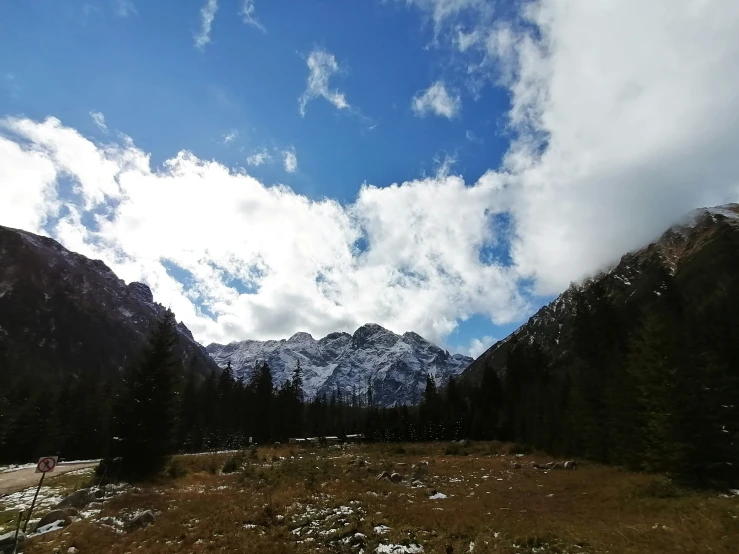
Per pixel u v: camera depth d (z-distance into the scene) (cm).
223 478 3316
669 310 7450
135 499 2220
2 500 2609
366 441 8906
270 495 2284
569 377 6881
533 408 6769
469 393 11206
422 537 1545
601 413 4425
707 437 2617
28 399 7762
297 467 3466
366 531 1605
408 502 2230
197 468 3984
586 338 7525
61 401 7675
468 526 1702
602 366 6291
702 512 1772
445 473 3612
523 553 1355
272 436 8962
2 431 6938
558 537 1514
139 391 3538
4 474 4003
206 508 1970
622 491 2483
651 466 3017
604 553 1316
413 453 5912
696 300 9706
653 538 1461
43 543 1506
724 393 3170
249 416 9150
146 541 1512
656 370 3055
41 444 7038
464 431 8744
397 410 10969
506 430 7825
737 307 5738
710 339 4569
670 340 3123
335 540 1535
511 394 9012
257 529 1655
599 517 1894
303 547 1448
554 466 4100
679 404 2747
